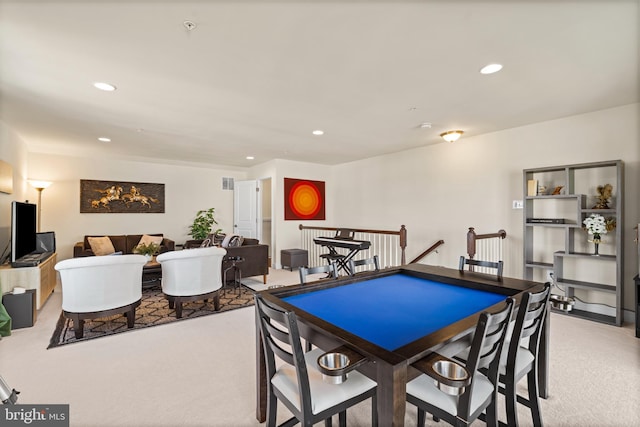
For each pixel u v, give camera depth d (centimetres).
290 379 146
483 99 311
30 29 190
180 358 257
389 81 268
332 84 274
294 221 686
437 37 200
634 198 325
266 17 179
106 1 164
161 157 635
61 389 211
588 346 272
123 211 643
